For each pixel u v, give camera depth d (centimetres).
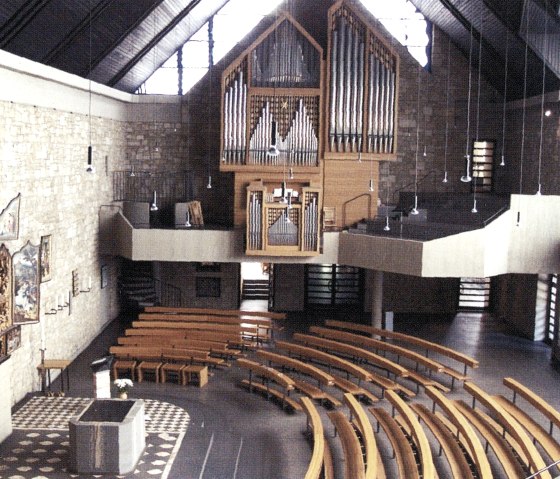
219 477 1473
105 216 2541
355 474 1361
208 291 3009
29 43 1733
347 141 2534
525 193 2655
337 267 3048
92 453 1472
